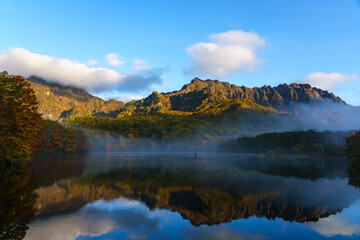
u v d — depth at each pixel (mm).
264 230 16453
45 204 20484
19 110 44469
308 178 40594
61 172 41656
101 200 22906
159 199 24453
